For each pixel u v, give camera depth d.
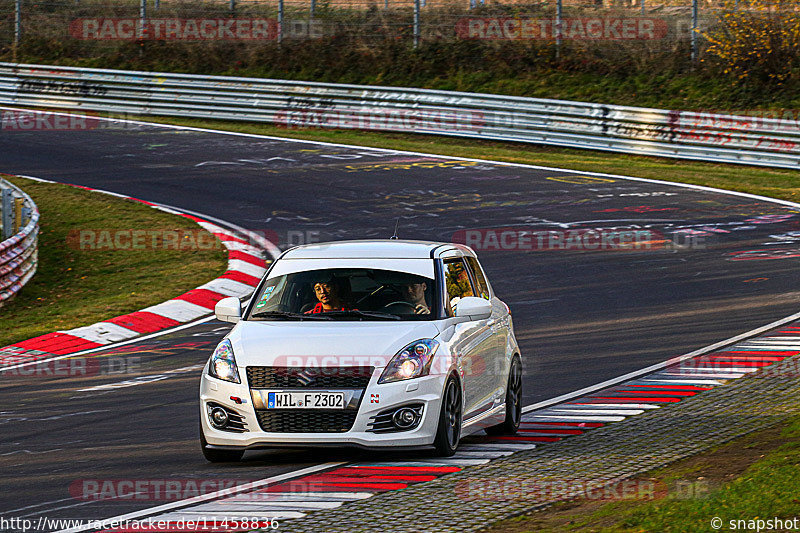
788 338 45.34
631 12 135.62
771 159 97.38
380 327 28.67
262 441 27.09
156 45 142.88
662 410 33.78
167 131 116.25
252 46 139.75
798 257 64.06
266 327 29.14
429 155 102.38
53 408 37.50
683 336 46.78
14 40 147.50
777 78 116.62
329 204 83.25
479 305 29.55
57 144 109.56
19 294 63.31
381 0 148.88
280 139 111.12
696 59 122.88
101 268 68.25
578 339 47.25
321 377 27.17
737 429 30.33
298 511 23.09
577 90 123.38
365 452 29.16
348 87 118.12
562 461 27.39
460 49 132.25
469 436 32.00
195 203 84.88
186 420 34.84
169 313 56.22
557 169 95.56
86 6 152.88
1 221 70.56
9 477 27.80
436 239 71.56
